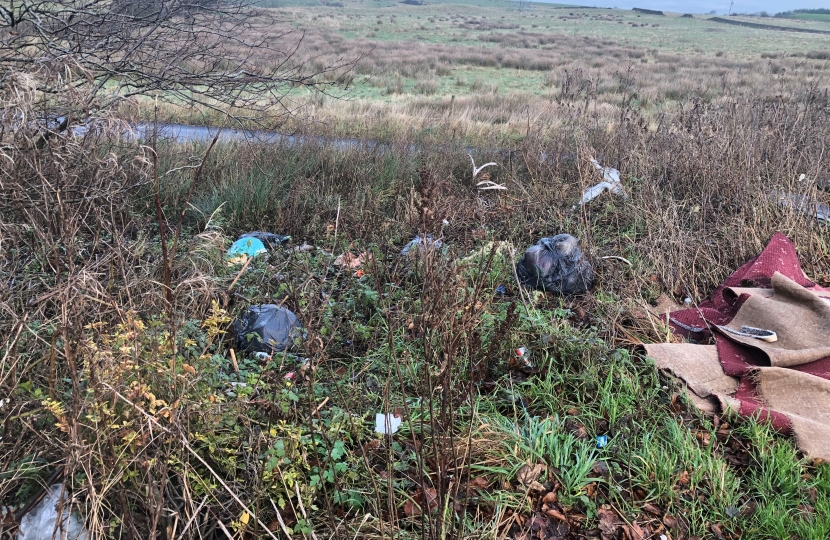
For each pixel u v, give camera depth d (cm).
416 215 513
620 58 3334
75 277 213
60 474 222
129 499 225
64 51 437
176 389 217
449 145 879
